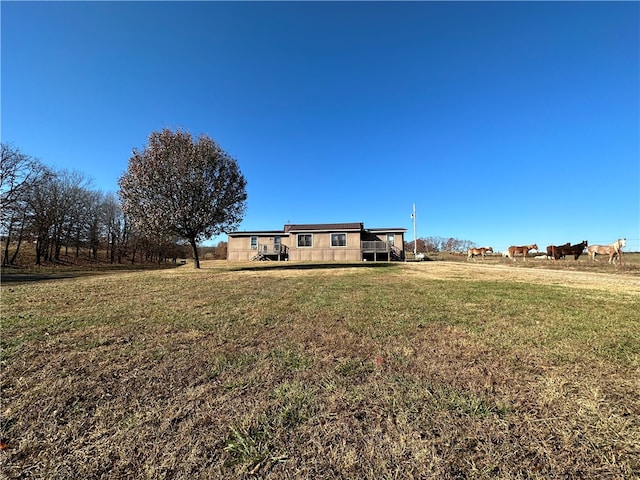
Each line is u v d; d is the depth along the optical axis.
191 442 1.80
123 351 3.22
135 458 1.68
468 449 1.70
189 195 14.15
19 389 2.42
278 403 2.19
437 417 1.99
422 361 2.91
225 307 5.40
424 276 10.66
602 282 8.95
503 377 2.55
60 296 6.60
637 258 20.77
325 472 1.56
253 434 1.86
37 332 3.89
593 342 3.37
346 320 4.44
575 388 2.35
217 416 2.04
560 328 3.93
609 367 2.73
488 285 8.15
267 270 14.25
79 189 33.00
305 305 5.53
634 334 3.66
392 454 1.67
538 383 2.44
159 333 3.86
